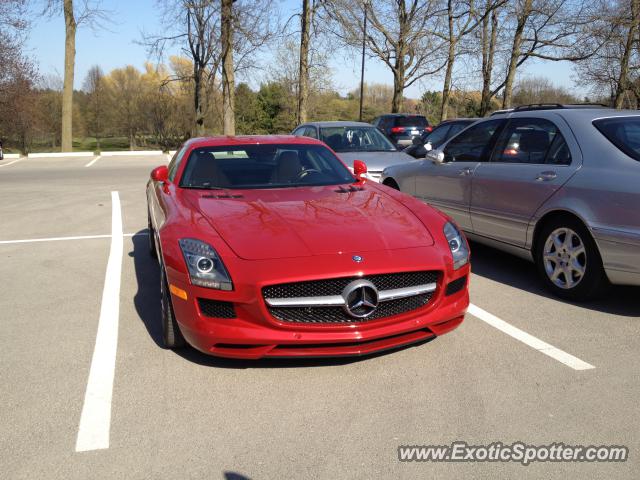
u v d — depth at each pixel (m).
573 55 22.27
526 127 5.00
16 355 3.60
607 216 3.96
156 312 4.36
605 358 3.45
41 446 2.60
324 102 43.28
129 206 9.72
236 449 2.57
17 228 7.80
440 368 3.34
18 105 30.08
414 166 6.50
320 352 3.11
